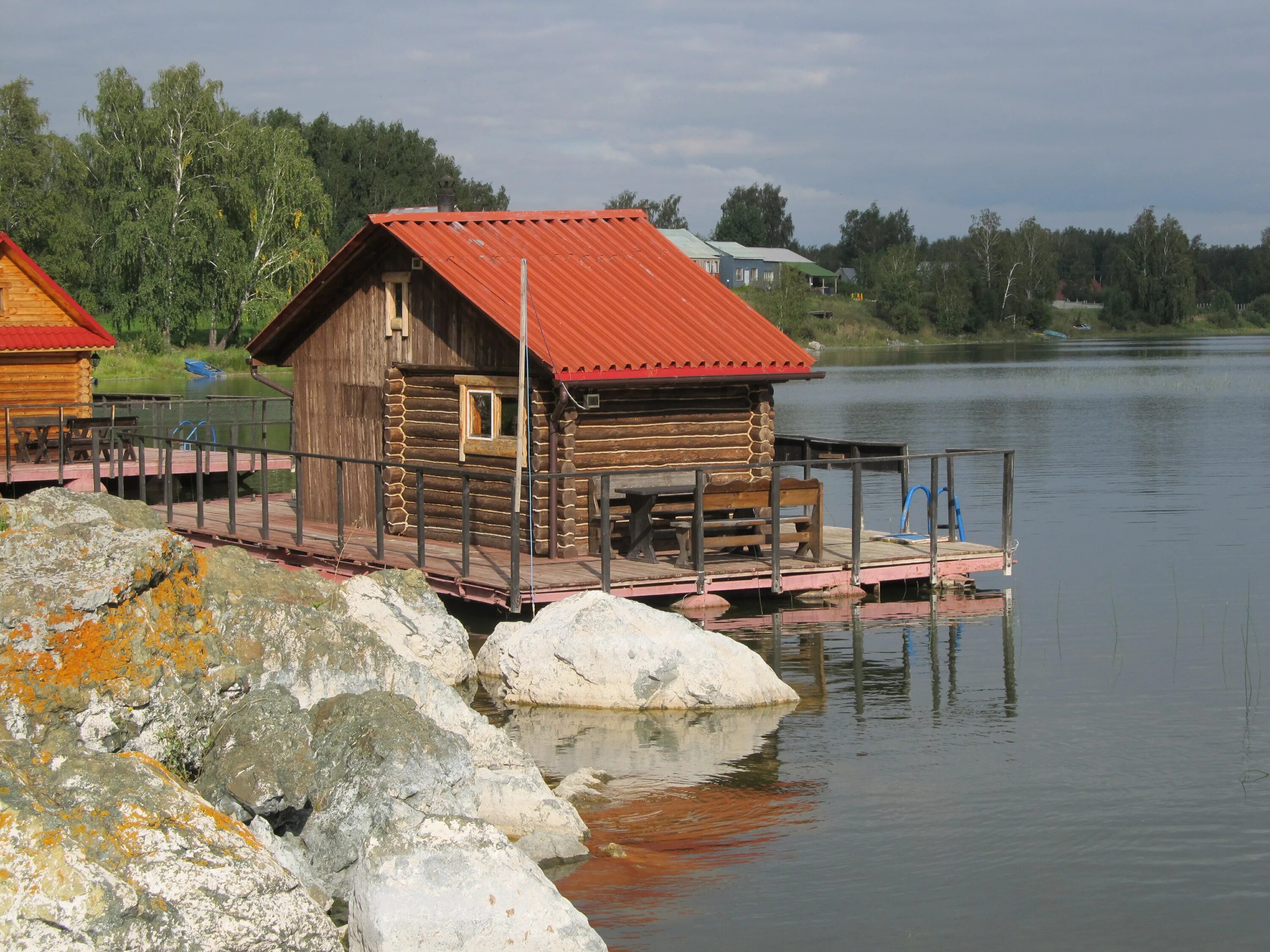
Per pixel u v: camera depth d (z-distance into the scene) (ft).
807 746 58.90
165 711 43.39
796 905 42.52
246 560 63.00
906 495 103.76
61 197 344.69
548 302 93.09
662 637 66.39
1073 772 55.36
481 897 36.96
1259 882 44.47
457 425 95.55
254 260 347.36
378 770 43.16
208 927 33.58
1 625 41.04
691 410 94.07
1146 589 93.91
